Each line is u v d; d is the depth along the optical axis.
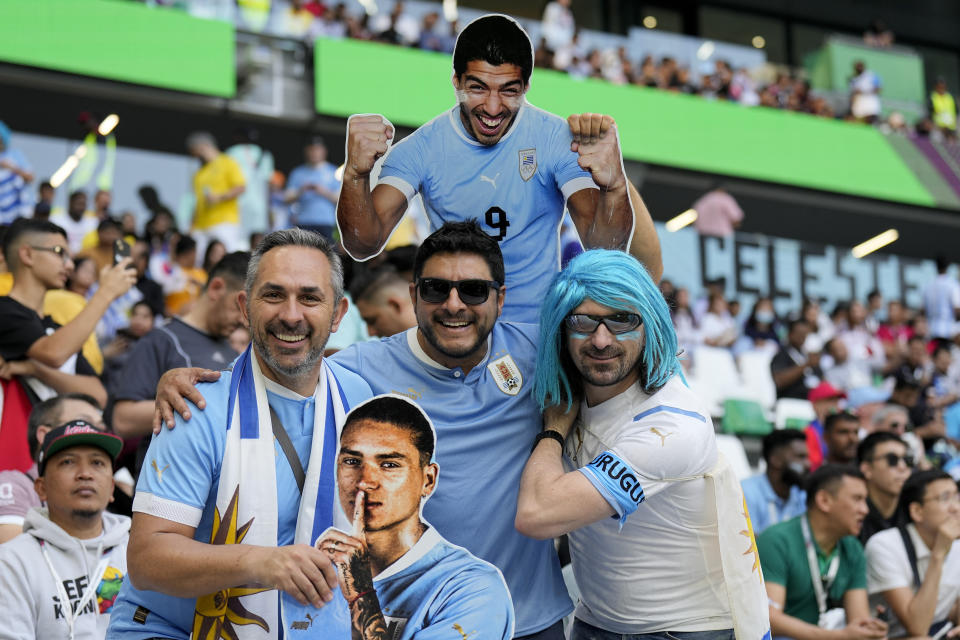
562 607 2.42
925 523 4.13
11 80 9.72
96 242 6.92
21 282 3.71
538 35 13.06
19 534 2.98
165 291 7.02
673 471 2.29
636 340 2.28
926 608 4.00
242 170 8.05
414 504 2.26
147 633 2.25
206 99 10.37
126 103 10.30
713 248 11.17
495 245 2.36
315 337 2.15
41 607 2.79
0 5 9.55
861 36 17.80
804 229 14.77
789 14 17.34
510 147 2.67
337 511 2.21
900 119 14.77
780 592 3.85
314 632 2.14
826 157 13.54
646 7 16.55
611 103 12.40
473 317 2.32
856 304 10.77
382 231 2.65
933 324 11.64
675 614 2.40
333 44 10.90
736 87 13.65
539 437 2.38
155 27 10.12
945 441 6.77
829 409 6.29
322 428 2.22
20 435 3.47
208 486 2.15
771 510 4.54
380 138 2.57
